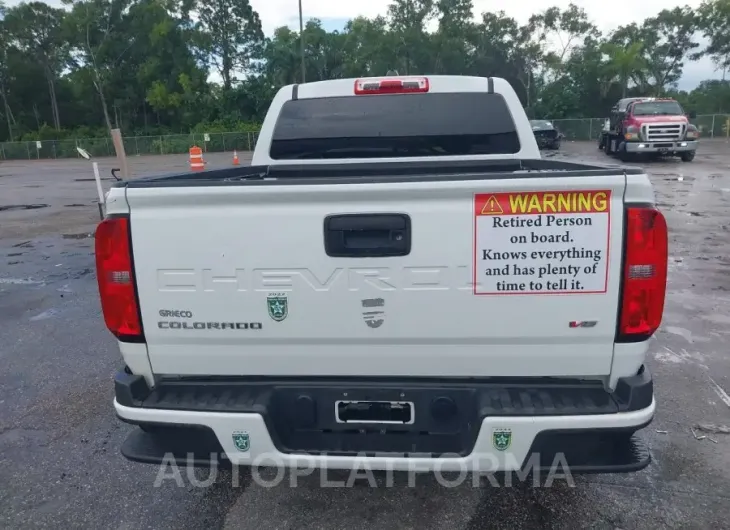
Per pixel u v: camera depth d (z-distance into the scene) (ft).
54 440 13.39
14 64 233.55
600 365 8.58
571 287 8.34
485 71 201.36
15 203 55.77
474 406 8.74
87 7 221.05
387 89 14.89
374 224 8.32
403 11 197.57
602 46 190.80
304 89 15.20
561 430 8.25
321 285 8.54
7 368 17.35
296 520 10.46
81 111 251.19
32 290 25.41
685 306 21.38
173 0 230.89
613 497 10.96
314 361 8.93
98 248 8.82
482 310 8.46
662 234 8.19
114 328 9.02
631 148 78.48
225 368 9.12
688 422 13.56
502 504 10.79
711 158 87.71
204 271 8.66
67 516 10.75
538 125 111.65
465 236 8.27
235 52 244.01
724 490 11.14
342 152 15.34
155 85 214.48
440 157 15.15
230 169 14.03
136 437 9.59
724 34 208.23
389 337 8.64
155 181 8.87
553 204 8.14
